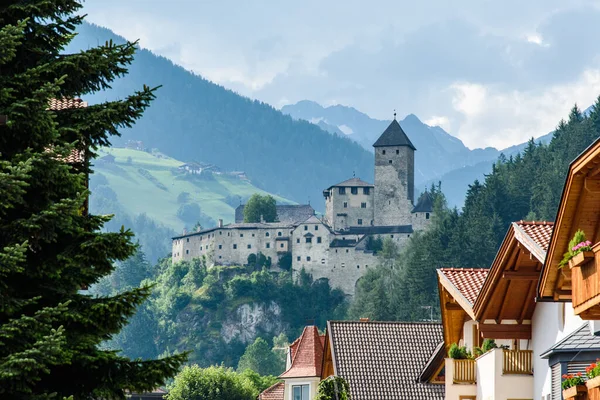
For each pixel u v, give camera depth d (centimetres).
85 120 4778
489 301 7444
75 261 4625
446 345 8856
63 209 4481
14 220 4497
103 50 4803
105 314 4656
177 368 4756
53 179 4572
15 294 4597
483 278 8488
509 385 7294
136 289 4691
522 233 6894
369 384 9931
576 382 5353
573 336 6212
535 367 7288
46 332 4406
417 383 9975
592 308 4756
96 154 4888
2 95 4584
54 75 4753
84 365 4634
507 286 7331
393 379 10006
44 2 4756
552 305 7038
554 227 5528
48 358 4275
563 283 5697
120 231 4681
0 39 4456
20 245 4341
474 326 8538
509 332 7488
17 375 4244
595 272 4669
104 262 4681
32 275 4609
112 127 4803
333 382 9069
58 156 4569
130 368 4728
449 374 7950
